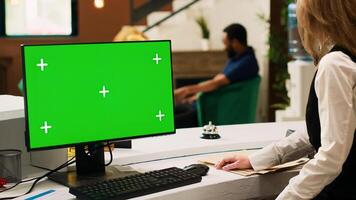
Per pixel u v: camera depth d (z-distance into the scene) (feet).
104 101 6.38
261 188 6.51
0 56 23.30
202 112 19.36
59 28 21.85
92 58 6.28
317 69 5.42
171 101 6.82
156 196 5.65
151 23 25.02
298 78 15.07
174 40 24.91
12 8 21.07
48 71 6.01
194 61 24.39
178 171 6.31
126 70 6.50
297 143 6.68
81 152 6.48
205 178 6.31
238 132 8.55
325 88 5.20
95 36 24.95
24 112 6.13
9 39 23.27
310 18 5.45
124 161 7.03
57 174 6.48
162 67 6.74
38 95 5.97
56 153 6.74
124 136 6.53
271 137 8.13
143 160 7.16
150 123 6.70
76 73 6.19
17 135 6.89
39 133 5.99
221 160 6.75
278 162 6.66
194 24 24.90
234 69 19.20
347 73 5.16
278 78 21.12
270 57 20.86
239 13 24.31
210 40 24.85
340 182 5.54
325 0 5.30
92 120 6.31
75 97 6.19
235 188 6.30
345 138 5.14
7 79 23.52
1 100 6.93
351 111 5.15
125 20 25.20
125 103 6.51
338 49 5.34
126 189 5.61
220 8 24.58
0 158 6.20
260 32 23.48
